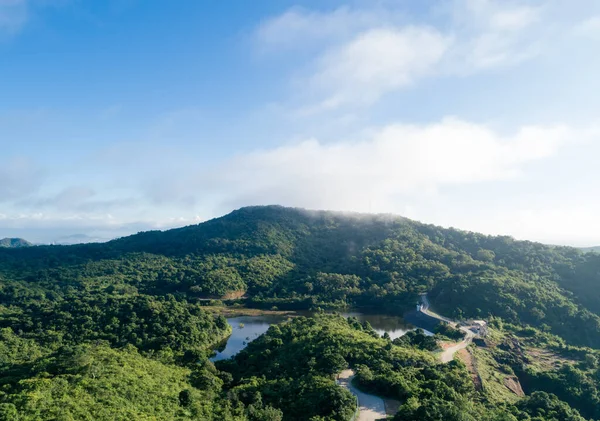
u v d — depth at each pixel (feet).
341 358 305.73
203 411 241.76
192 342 437.99
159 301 514.27
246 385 298.15
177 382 287.89
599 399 319.27
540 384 352.08
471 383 292.61
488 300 589.32
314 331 418.10
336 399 229.04
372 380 268.82
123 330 432.25
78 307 475.72
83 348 306.96
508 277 653.71
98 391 229.25
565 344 481.05
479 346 433.07
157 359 357.61
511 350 434.71
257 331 568.82
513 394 322.96
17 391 222.28
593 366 377.71
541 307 564.71
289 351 371.97
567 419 251.39
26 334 418.51
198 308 520.42
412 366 301.43
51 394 216.74
